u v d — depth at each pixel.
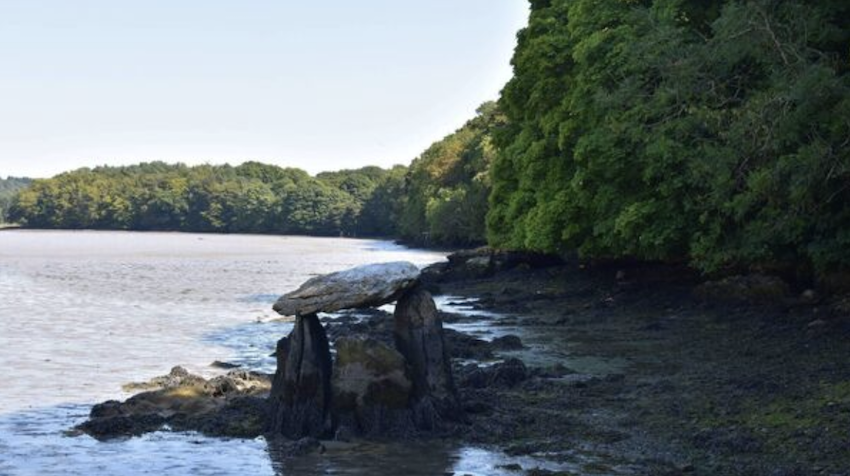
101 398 18.38
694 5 28.72
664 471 12.05
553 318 32.06
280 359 15.18
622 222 30.66
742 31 20.19
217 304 42.25
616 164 31.27
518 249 48.97
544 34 41.25
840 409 14.27
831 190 22.23
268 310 39.03
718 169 21.91
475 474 12.26
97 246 136.12
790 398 15.48
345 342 14.97
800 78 18.56
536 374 19.55
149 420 15.63
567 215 36.94
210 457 13.50
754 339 22.88
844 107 18.14
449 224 110.38
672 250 31.97
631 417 15.22
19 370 21.94
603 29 33.47
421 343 15.04
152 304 42.06
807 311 25.50
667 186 28.91
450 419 14.90
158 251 117.88
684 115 27.25
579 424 14.83
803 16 20.61
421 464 12.87
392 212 193.88
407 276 15.05
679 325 27.19
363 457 13.32
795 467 11.80
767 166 20.86
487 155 106.00
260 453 13.70
